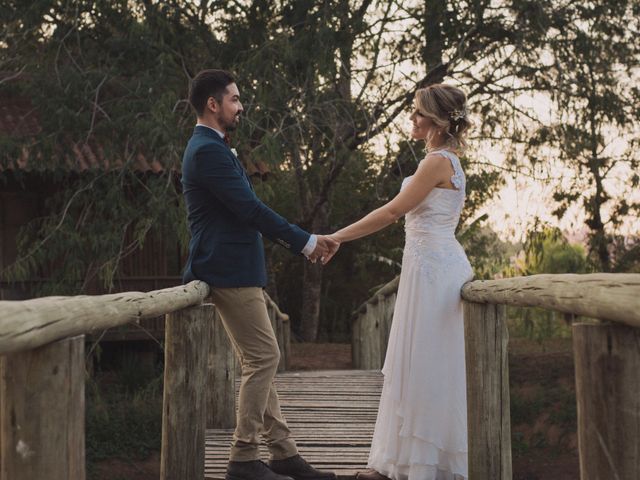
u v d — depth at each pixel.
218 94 3.65
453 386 3.72
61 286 10.47
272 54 10.30
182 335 3.35
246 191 3.54
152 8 10.79
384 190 14.38
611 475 1.58
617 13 11.38
